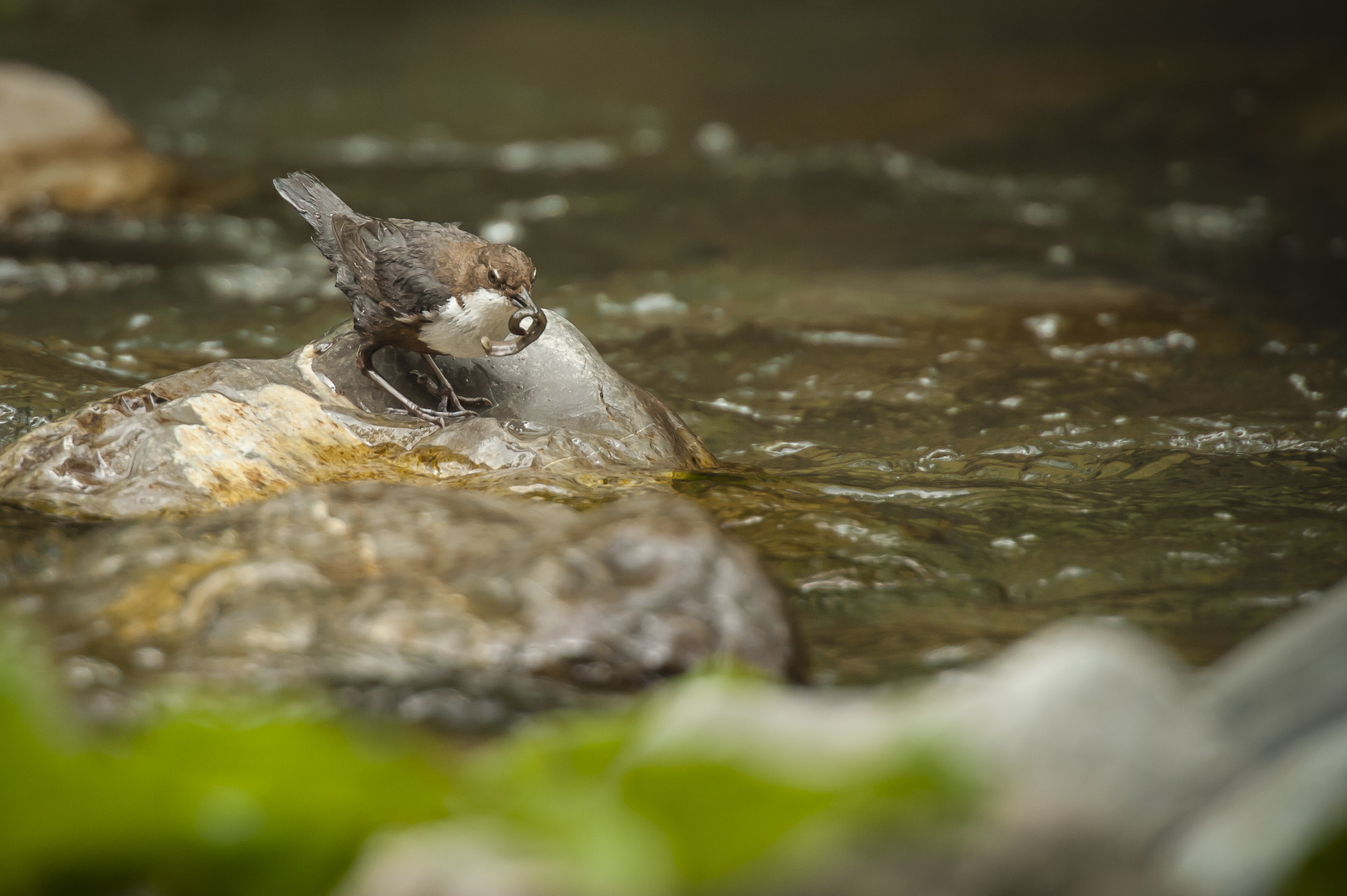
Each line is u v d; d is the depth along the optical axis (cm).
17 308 3059
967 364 2802
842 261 3831
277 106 7250
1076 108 6412
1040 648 841
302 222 4181
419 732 1073
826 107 6988
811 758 575
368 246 1892
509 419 1980
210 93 7581
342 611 1236
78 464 1712
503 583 1264
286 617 1229
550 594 1244
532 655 1188
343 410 1917
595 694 1172
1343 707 745
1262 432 2312
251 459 1755
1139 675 789
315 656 1170
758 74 8219
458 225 1977
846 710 724
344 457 1838
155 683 1127
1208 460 2147
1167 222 4388
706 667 1154
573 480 1823
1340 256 3897
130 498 1655
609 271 3678
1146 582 1591
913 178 5197
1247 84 6406
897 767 523
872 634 1425
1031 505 1888
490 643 1195
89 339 2789
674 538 1301
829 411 2498
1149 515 1844
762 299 3362
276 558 1329
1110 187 4944
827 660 1352
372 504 1449
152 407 1834
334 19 10531
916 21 9938
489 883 537
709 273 3653
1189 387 2638
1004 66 7706
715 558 1291
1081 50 8038
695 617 1234
